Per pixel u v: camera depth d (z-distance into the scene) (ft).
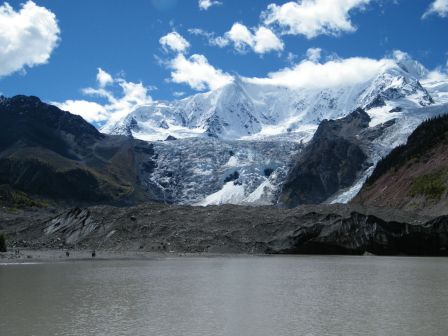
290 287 178.29
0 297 152.25
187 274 220.43
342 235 382.83
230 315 126.00
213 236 387.14
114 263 278.87
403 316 124.67
